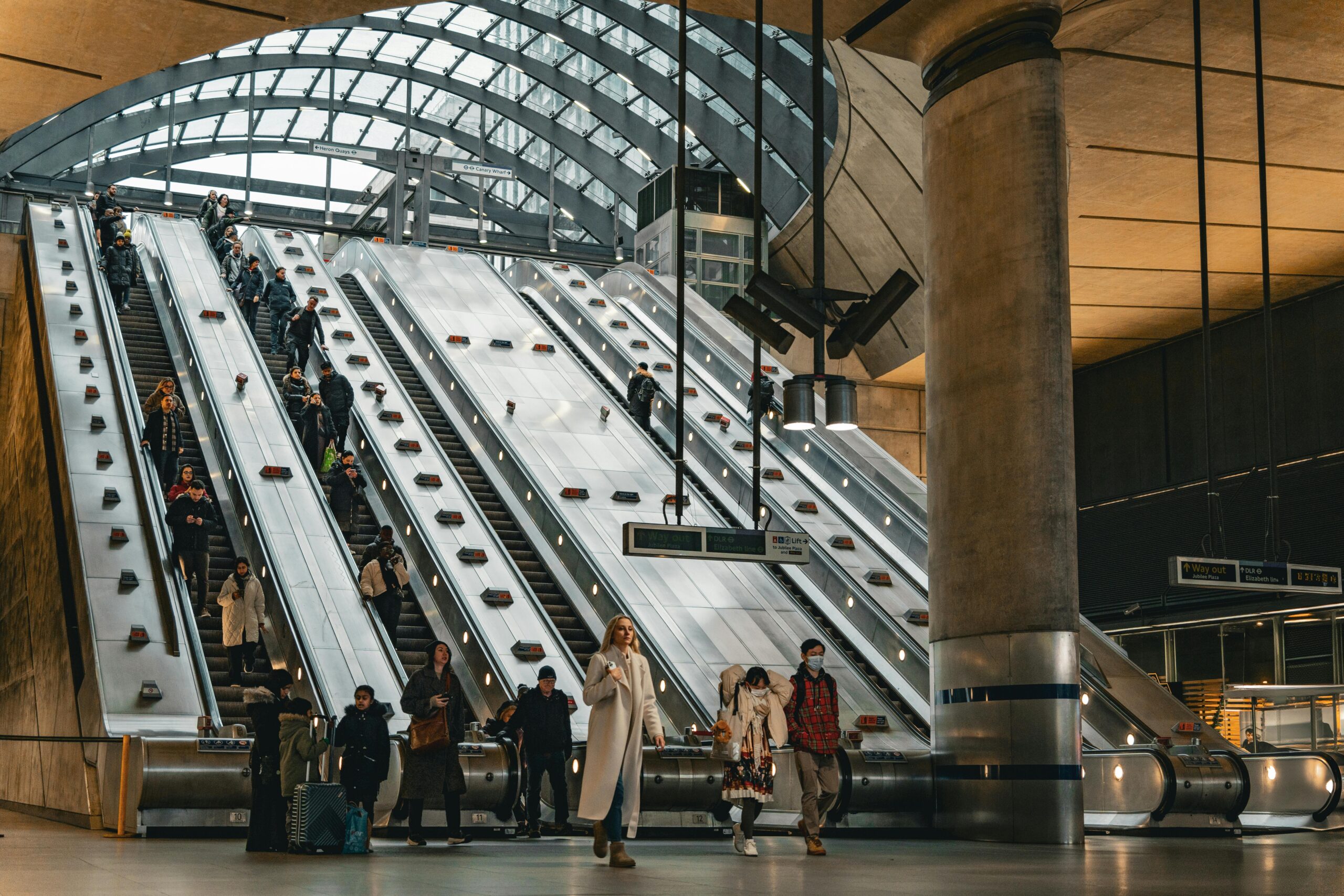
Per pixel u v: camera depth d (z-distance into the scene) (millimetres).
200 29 15523
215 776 10609
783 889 6414
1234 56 16531
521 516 18391
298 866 7781
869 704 15016
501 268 40156
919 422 30281
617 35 34844
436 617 15695
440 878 6918
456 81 40562
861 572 17719
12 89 16781
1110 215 21266
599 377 24656
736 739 9266
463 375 22109
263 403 19594
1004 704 11102
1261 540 24078
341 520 17234
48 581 16625
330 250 40219
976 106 11914
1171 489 26172
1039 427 11258
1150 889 6559
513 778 11438
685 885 6602
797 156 30891
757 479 11398
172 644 13703
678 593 16625
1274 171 19766
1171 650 25766
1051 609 11070
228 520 16844
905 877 7301
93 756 11977
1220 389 25391
